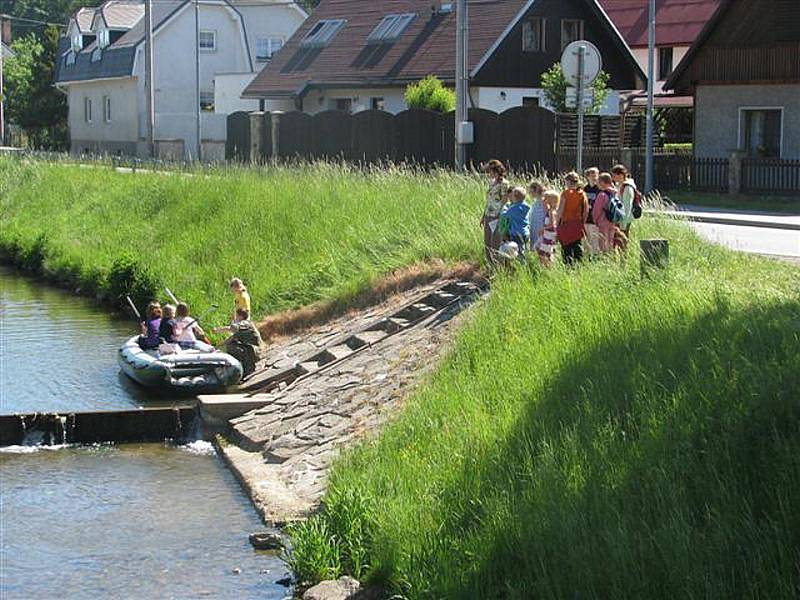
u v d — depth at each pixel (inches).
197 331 920.3
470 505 442.0
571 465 429.4
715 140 1905.8
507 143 1720.0
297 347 887.1
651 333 517.7
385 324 822.5
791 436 388.8
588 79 904.3
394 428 569.0
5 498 617.9
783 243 1051.3
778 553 346.3
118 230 1440.7
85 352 989.2
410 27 2380.7
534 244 752.3
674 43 2573.8
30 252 1498.5
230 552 527.2
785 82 1774.1
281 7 3233.3
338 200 1162.6
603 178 743.7
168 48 3031.5
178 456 702.5
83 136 3420.3
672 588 347.9
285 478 621.9
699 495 384.8
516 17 2175.2
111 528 565.0
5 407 805.2
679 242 781.3
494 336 623.5
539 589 372.2
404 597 420.8
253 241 1165.7
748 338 472.1
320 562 477.4
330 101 2476.6
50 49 3617.1
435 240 946.1
